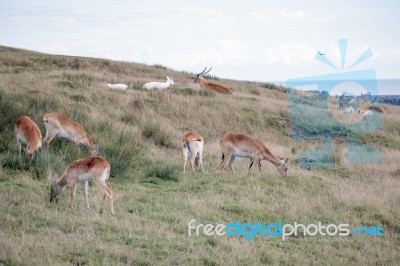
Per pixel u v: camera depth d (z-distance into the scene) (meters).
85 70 30.97
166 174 13.32
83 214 9.66
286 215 11.33
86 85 23.55
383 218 11.88
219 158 16.45
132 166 14.14
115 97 22.05
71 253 7.79
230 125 21.80
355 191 13.57
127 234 8.92
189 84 30.30
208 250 8.88
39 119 15.27
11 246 7.48
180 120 21.31
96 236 8.61
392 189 14.49
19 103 15.95
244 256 8.73
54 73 26.36
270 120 22.88
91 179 9.98
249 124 22.06
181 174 13.85
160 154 15.88
